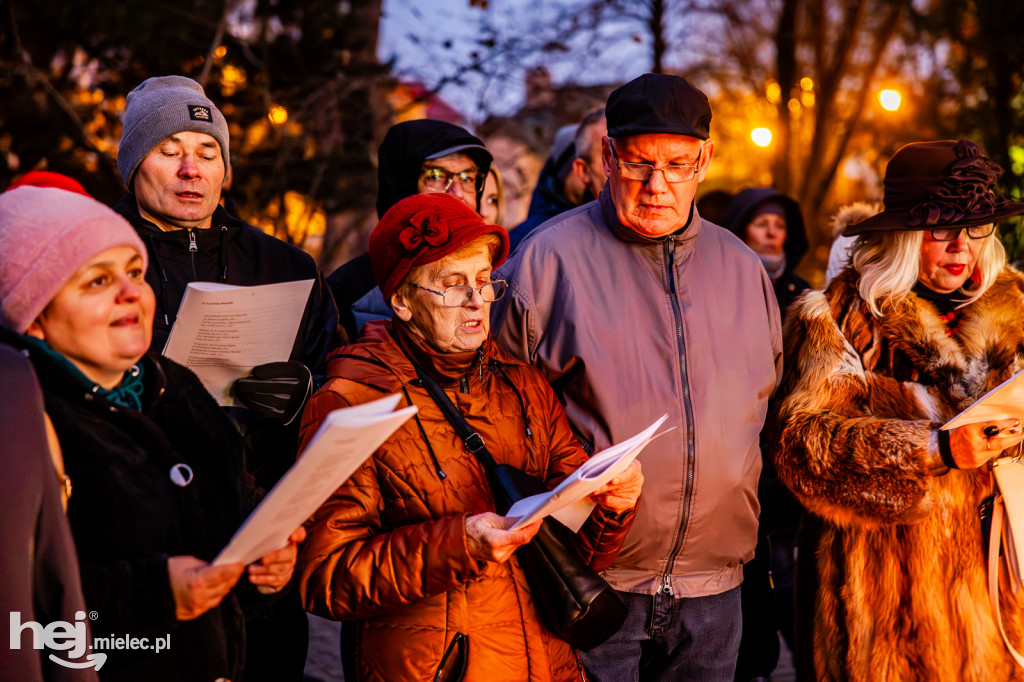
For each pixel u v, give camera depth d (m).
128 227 1.94
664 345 2.84
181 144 2.99
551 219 3.11
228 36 7.53
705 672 2.94
